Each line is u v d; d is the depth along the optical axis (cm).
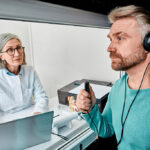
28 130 71
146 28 49
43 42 181
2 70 126
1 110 121
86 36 141
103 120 75
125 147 62
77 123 99
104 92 110
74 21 65
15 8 46
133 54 52
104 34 129
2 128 64
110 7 79
